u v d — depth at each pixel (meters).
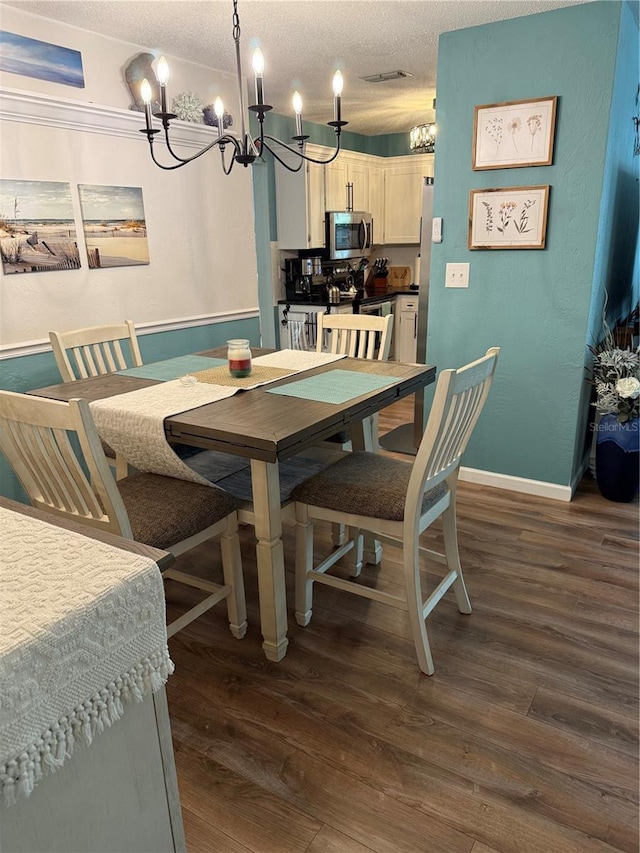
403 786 1.49
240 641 2.06
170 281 3.50
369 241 5.95
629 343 3.33
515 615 2.18
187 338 3.68
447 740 1.63
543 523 2.88
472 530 2.82
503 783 1.50
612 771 1.53
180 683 1.86
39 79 2.71
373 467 2.09
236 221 3.90
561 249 2.88
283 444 1.58
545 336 3.02
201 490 1.94
